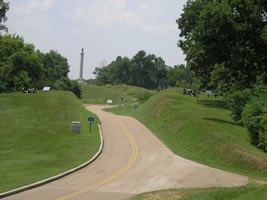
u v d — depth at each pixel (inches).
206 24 1353.3
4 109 2289.6
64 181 958.4
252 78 1246.3
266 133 1347.2
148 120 2313.0
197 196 764.0
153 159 1299.2
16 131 1763.0
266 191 748.0
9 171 1043.3
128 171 1107.9
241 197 720.3
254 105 1497.3
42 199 759.7
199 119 1787.6
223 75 1424.7
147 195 803.4
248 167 1200.2
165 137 1737.2
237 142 1407.5
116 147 1515.7
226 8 1300.4
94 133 1786.4
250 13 1253.1
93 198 783.1
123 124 2175.2
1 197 767.7
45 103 2445.9
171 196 793.6
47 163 1174.3
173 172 1101.7
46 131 1759.4
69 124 1924.2
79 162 1209.4
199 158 1320.1
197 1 2431.1
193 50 1766.7
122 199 777.6
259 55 1210.6
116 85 7071.9
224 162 1258.0
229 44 1315.2
